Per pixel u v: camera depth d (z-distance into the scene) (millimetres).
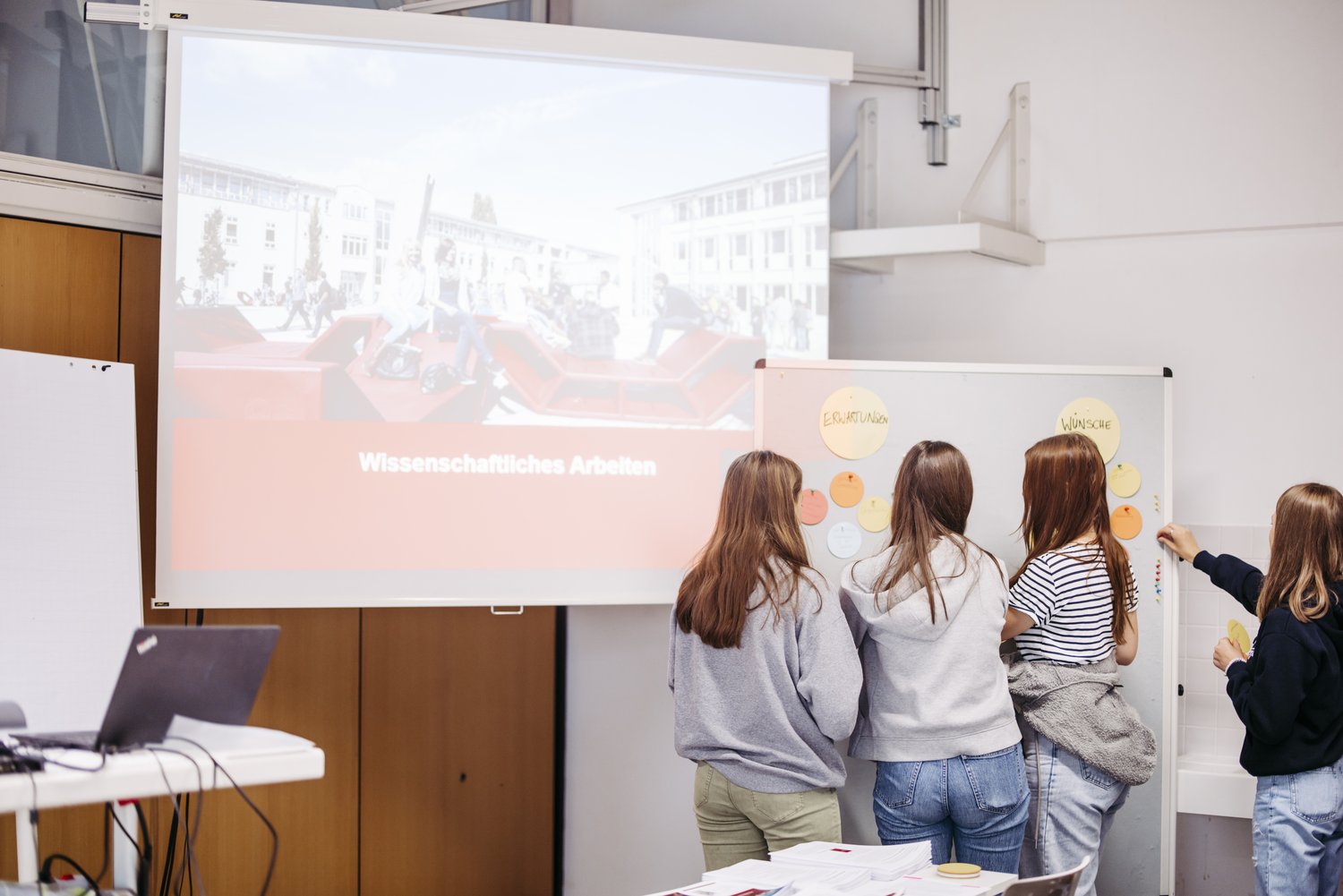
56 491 2410
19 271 2879
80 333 2971
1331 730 2594
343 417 2863
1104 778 2738
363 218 2908
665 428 3021
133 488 2535
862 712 2703
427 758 3484
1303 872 2613
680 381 3039
